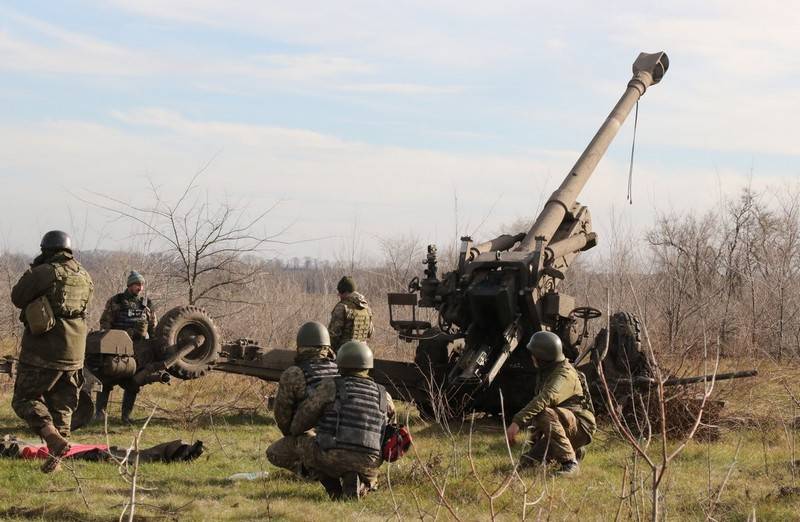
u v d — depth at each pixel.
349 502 7.69
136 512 7.24
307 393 7.89
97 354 11.38
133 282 12.20
